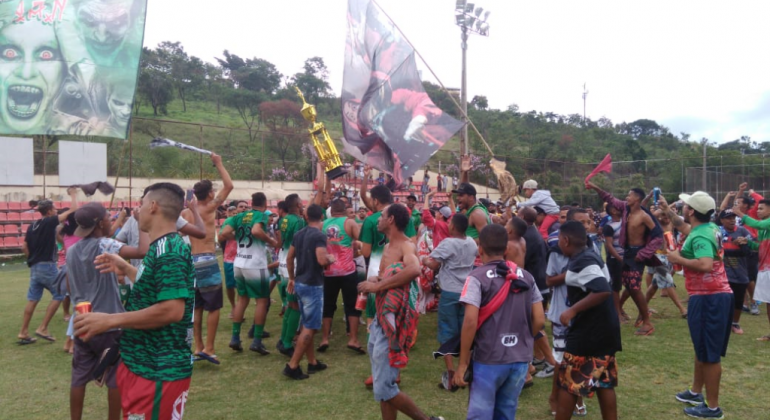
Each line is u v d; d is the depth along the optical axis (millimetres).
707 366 4328
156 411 2695
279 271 7504
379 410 4578
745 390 4945
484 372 3115
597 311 3557
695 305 4359
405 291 3756
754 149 63750
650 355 6043
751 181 29844
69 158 11438
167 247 2750
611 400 3580
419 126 7238
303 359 6078
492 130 49344
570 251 3734
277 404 4719
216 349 6484
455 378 3125
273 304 9383
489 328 3137
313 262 5344
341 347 6660
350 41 7574
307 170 29266
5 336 7172
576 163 33469
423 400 4816
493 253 3295
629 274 7055
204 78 59750
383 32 7512
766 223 6766
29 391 5082
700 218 4414
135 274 3096
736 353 6125
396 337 3711
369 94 7316
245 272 6109
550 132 51625
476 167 35031
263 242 6207
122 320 2578
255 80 60688
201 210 5824
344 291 6430
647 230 6969
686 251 4410
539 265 5656
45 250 6805
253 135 41344
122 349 2760
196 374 5539
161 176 26125
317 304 5391
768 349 6273
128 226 4957
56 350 6508
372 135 7523
